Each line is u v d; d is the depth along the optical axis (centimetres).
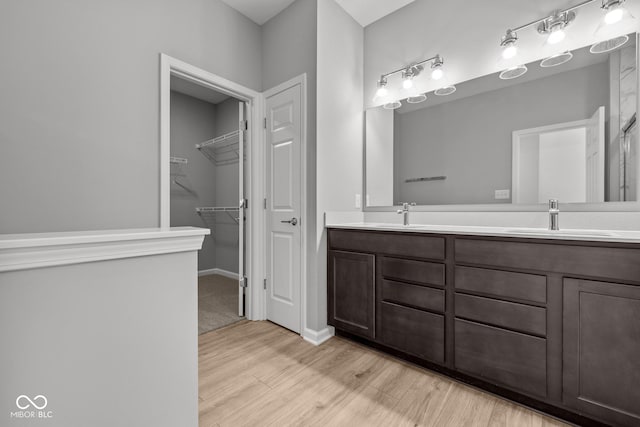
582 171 160
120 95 164
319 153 207
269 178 241
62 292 57
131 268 66
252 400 139
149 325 69
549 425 122
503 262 136
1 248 49
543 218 170
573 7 162
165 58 182
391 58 237
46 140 140
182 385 75
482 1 193
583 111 160
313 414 129
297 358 180
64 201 145
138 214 171
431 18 215
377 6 228
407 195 227
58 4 143
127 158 167
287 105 225
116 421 64
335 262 205
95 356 61
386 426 122
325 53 212
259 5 224
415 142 223
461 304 149
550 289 124
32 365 54
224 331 221
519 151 179
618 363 109
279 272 232
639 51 146
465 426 122
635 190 147
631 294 107
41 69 138
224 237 407
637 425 106
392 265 175
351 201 238
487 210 190
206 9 208
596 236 114
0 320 50
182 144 389
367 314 187
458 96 203
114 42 162
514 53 172
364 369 167
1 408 51
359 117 249
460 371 149
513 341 133
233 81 226
